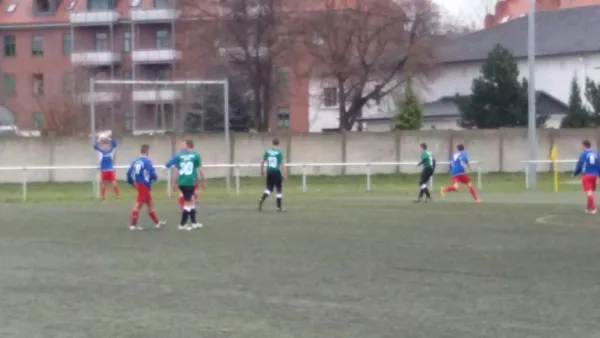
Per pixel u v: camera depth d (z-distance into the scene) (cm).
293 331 1118
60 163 5203
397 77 6725
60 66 8838
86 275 1627
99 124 6800
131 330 1138
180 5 6438
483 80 6956
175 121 6675
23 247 2077
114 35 8550
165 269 1692
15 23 8912
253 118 6650
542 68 8306
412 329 1123
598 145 5416
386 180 5069
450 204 3316
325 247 2005
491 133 5378
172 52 7994
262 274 1609
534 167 4216
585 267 1664
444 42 7244
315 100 8225
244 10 6059
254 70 6250
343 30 6228
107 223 2670
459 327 1134
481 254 1858
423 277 1557
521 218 2695
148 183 2470
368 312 1241
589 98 6894
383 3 6322
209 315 1232
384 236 2219
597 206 3134
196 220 2703
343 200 3622
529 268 1656
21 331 1138
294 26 6125
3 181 5047
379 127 8138
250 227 2486
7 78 8950
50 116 6406
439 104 8394
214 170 5228
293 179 5103
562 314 1216
